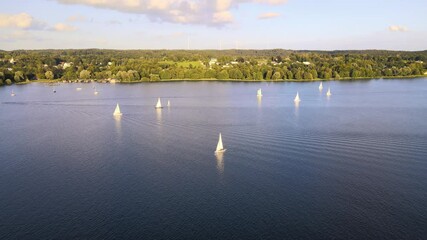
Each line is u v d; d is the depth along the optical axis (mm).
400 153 99688
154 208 70625
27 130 138125
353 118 152000
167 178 84750
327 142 111250
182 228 63688
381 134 121000
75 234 62594
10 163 97500
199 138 119500
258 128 133125
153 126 141250
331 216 66812
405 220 65125
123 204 72438
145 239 60875
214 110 179250
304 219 65938
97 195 76562
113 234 62406
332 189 77438
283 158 96812
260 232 62188
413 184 79375
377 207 69688
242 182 81625
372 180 81750
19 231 63812
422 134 120562
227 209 69750
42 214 69250
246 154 100812
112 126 143250
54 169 92250
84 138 123188
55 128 141250
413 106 183875
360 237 60531
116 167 92688
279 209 69438
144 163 95188
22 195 77188
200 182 82062
